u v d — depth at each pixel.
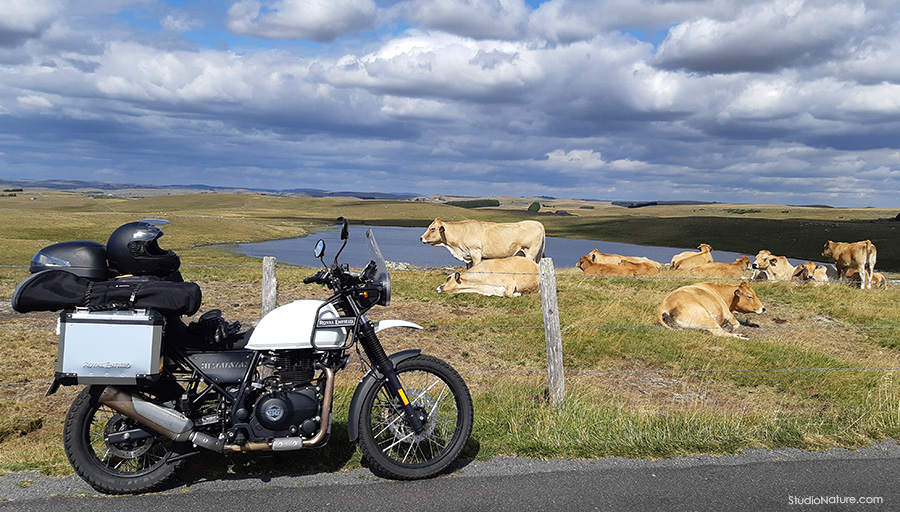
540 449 4.99
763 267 19.58
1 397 7.23
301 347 4.32
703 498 4.18
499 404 6.25
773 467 4.74
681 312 11.45
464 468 4.66
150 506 3.97
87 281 4.19
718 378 8.51
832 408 7.06
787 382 8.24
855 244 19.17
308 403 4.32
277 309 4.44
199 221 90.62
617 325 11.64
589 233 139.62
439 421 5.07
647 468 4.68
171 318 4.28
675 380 8.44
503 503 4.06
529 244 19.67
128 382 4.08
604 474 4.55
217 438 4.34
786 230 115.19
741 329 12.12
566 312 12.87
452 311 13.44
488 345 10.36
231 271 20.02
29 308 4.01
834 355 10.06
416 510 3.94
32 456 4.90
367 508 3.96
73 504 3.97
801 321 13.16
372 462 4.41
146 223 4.47
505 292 15.46
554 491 4.25
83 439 4.22
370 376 4.54
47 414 6.78
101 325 4.06
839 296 15.91
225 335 4.50
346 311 4.71
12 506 3.92
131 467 4.64
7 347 9.24
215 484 4.31
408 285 17.03
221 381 4.38
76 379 4.06
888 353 10.33
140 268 4.41
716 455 4.98
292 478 4.42
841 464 4.82
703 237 118.12
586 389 7.27
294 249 57.12
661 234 129.12
